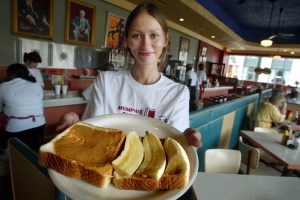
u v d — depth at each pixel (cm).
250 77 1343
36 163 96
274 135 256
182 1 448
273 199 125
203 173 147
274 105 334
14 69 223
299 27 766
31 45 386
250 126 361
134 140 64
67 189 48
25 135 232
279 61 1241
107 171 51
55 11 411
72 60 458
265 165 242
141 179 50
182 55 801
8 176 200
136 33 76
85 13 456
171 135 70
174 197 47
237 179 143
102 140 62
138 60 81
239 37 878
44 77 390
